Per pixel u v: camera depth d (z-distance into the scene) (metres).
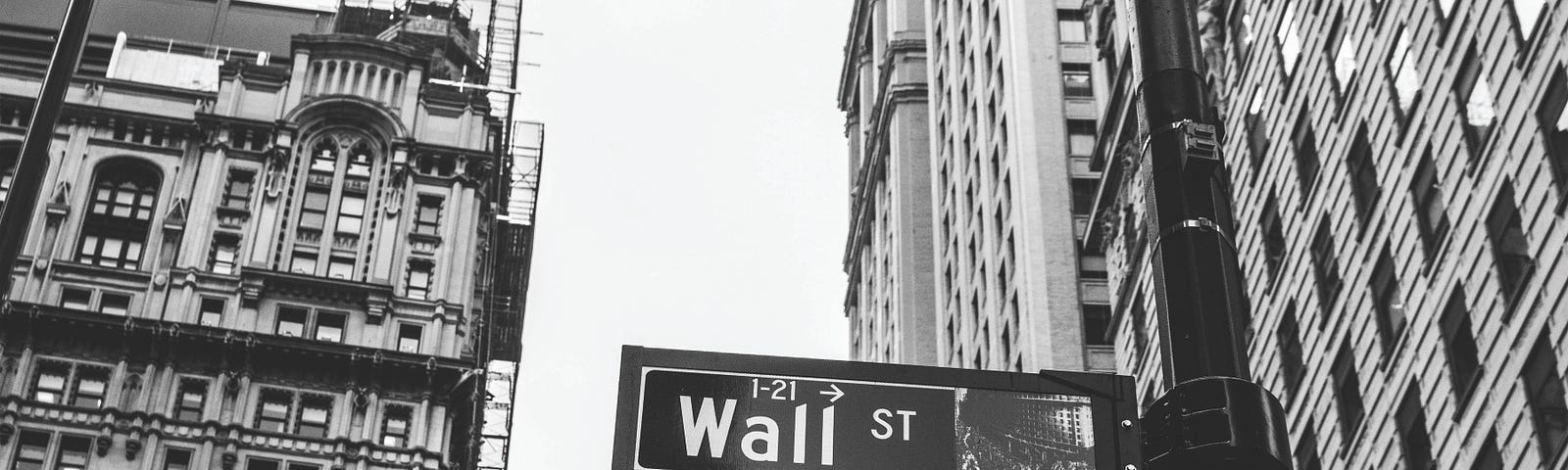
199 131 81.00
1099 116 75.25
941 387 9.03
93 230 77.25
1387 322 36.31
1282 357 42.25
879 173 112.38
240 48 93.12
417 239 79.50
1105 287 71.00
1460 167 33.19
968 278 86.38
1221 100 48.78
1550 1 30.08
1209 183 8.49
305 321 75.56
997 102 82.25
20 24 88.12
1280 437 7.72
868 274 117.25
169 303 74.88
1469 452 31.75
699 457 8.80
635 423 8.85
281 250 77.62
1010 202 77.62
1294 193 42.22
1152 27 9.02
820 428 8.91
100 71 88.38
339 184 80.25
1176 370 8.02
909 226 101.94
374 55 84.69
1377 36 37.78
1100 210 61.22
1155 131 8.70
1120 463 8.79
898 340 99.19
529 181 103.81
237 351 72.94
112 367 71.75
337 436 71.31
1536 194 30.03
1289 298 42.00
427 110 84.69
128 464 69.00
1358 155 38.50
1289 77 43.25
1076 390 9.01
